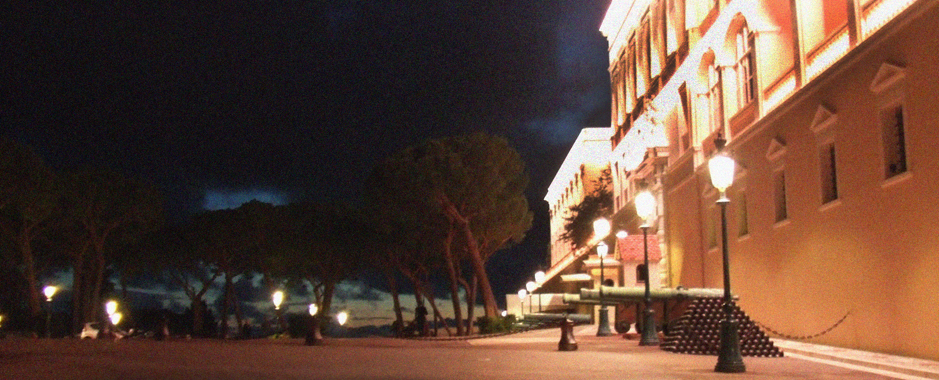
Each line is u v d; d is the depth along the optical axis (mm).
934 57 14570
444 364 14320
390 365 14031
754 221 24781
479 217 43906
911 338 15609
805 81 21125
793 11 21859
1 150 41906
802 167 20938
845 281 18531
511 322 40656
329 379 11281
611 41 47875
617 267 41156
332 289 57375
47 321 43594
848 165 18234
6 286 53688
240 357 15867
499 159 43250
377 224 43750
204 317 66188
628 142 43156
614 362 15023
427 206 41719
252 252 57500
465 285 48031
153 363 14008
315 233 54844
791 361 15945
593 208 53125
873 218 17062
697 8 30547
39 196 43969
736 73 26719
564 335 19203
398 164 41531
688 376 12398
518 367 13750
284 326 49219
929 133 14781
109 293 64562
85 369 12633
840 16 19984
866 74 17188
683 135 32469
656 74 36625
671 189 34781
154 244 57281
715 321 17609
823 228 19688
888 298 16531
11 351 17031
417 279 51906
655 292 21500
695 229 30984
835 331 19109
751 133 24672
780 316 22781
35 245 52156
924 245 15070
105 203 51156
